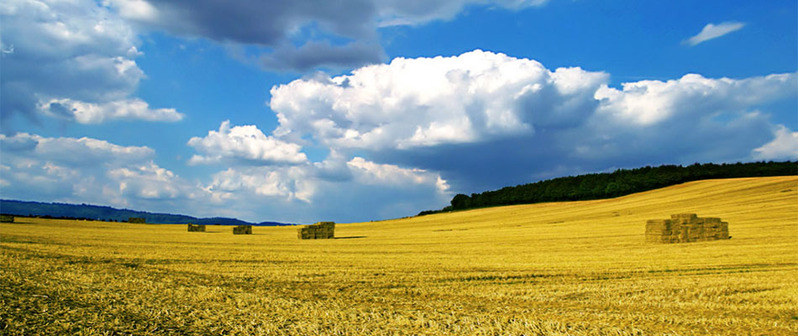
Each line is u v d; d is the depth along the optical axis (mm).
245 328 8805
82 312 9484
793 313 10742
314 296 12484
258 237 46094
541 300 12352
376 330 8805
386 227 70250
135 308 10117
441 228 60375
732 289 13648
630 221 51938
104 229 54406
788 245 26453
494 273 17281
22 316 8891
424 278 16109
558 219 62781
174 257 22000
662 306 11594
